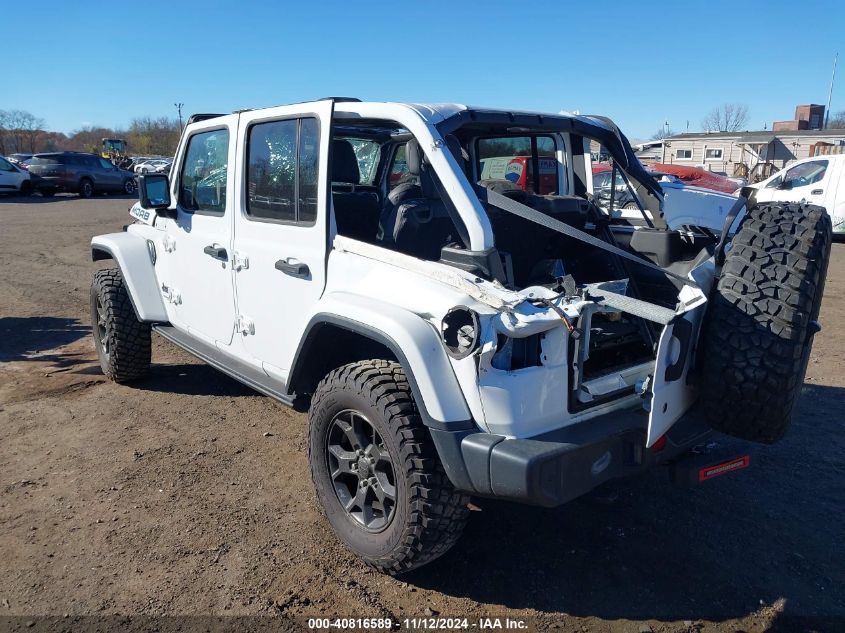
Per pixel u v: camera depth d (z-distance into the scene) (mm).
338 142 4328
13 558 3266
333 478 3279
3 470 4137
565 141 4672
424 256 3781
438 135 3078
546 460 2531
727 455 3135
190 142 4570
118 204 23969
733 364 2771
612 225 4465
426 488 2793
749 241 2902
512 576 3184
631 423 2850
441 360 2729
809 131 38812
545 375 2695
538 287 2824
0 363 6258
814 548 3426
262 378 3977
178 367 6141
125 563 3234
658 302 3992
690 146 40844
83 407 5164
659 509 3785
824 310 8602
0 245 13727
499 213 3879
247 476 4105
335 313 3100
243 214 3984
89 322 7848
